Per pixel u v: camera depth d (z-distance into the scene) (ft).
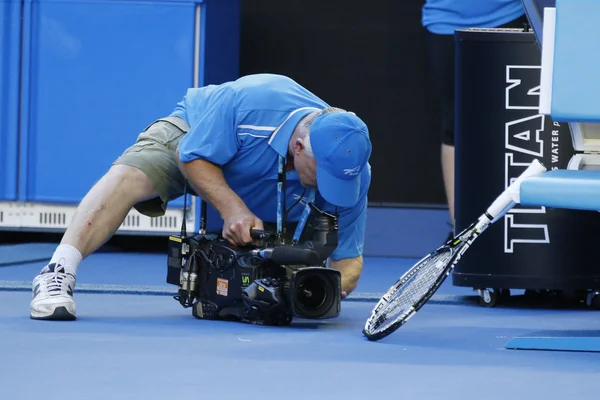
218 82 79.05
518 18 73.20
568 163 49.90
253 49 90.89
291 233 45.50
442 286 60.23
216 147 43.32
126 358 34.06
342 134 40.86
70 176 76.28
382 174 91.35
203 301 44.27
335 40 90.84
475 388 30.19
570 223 50.72
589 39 39.50
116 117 75.77
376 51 90.79
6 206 77.10
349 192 41.29
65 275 43.68
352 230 45.52
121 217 45.27
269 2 90.43
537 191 37.73
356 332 41.37
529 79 51.21
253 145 43.34
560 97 39.73
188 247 45.03
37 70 75.82
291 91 43.96
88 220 44.50
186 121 47.32
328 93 91.20
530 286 50.88
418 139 90.99
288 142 42.73
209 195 43.62
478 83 51.80
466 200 52.21
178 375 31.30
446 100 75.00
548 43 40.11
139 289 54.75
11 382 29.84
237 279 42.75
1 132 76.18
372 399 28.40
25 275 61.62
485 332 42.29
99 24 75.25
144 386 29.55
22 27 75.61
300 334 40.40
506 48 51.39
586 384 31.14
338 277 40.88
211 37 76.64
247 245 43.09
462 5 73.46
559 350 37.47
